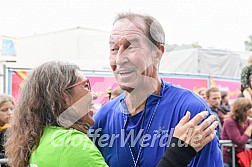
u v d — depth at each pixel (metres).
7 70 4.08
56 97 1.33
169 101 1.33
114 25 1.32
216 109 4.56
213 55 7.80
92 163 1.24
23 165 1.35
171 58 6.31
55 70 1.36
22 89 1.40
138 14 1.30
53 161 1.25
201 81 5.70
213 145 1.25
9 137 1.41
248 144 3.97
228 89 6.48
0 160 2.73
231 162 3.85
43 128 1.35
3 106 2.97
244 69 4.63
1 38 4.62
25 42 4.65
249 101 3.97
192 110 1.27
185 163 1.15
